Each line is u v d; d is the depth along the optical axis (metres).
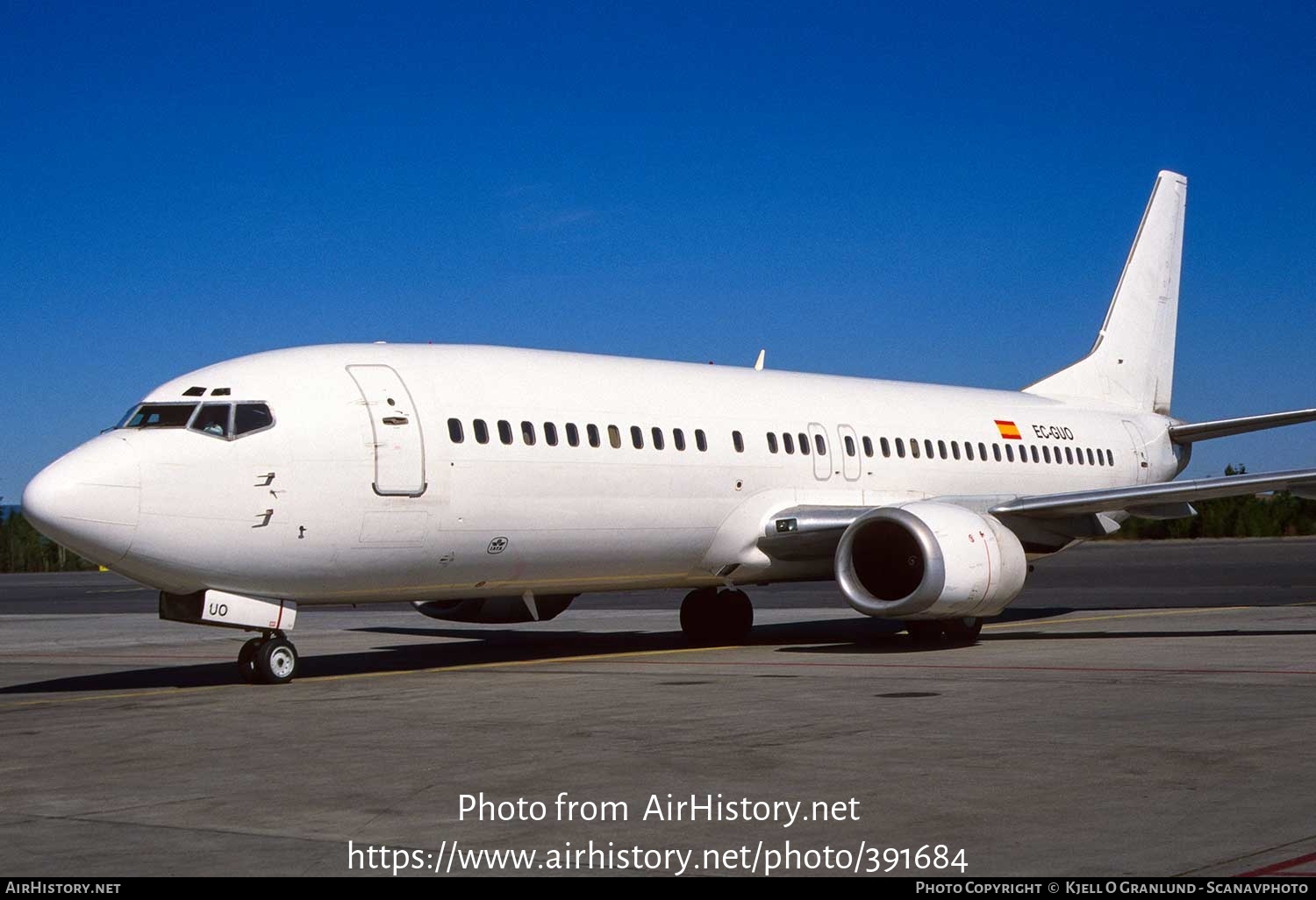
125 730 11.56
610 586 18.88
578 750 9.70
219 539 14.45
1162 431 27.64
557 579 17.78
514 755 9.55
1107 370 27.44
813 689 13.09
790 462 19.97
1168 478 27.62
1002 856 6.49
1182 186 29.22
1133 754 9.00
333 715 12.15
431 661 18.27
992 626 22.06
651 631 23.98
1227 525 79.69
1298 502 80.12
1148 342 28.28
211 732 11.27
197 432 14.52
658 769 8.85
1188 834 6.80
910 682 13.64
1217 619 22.44
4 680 17.17
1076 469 25.09
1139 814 7.26
